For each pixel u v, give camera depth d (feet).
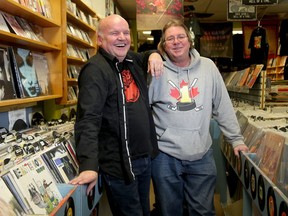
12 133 6.75
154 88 6.96
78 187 5.02
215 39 27.61
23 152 5.38
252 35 20.75
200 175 7.02
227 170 11.15
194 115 6.86
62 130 8.01
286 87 14.47
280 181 5.21
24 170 4.63
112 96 5.75
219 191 11.48
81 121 5.24
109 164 5.94
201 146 6.93
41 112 10.14
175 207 7.23
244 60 27.32
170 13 15.15
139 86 6.28
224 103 7.42
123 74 6.08
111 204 6.36
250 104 14.10
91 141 5.14
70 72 11.43
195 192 7.06
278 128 7.25
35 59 8.93
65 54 9.74
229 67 27.78
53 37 9.66
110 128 5.83
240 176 7.37
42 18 8.32
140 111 6.06
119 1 22.41
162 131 7.00
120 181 5.95
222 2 22.41
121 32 5.76
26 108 8.87
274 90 14.43
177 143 6.82
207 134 7.07
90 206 5.82
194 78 6.99
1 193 3.87
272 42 27.58
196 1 22.15
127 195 6.06
